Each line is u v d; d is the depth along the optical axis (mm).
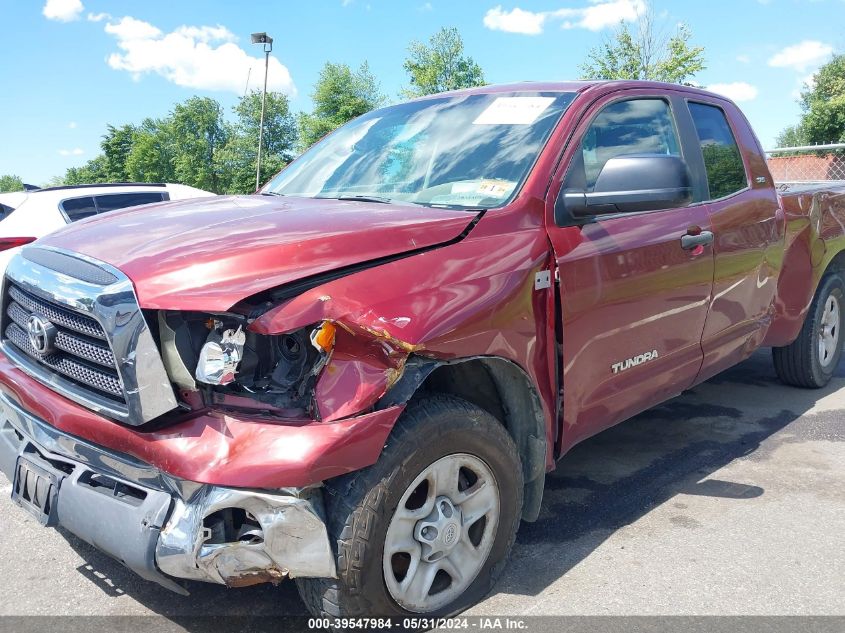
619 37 28875
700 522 3334
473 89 3777
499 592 2732
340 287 2160
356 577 2156
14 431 2629
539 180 2887
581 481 3799
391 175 3316
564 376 2832
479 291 2447
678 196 2803
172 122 82250
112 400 2205
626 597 2709
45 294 2314
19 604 2656
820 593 2748
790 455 4145
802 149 8938
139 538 2043
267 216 2598
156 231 2488
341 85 56938
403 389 2209
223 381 2035
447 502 2439
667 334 3430
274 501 2008
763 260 4203
